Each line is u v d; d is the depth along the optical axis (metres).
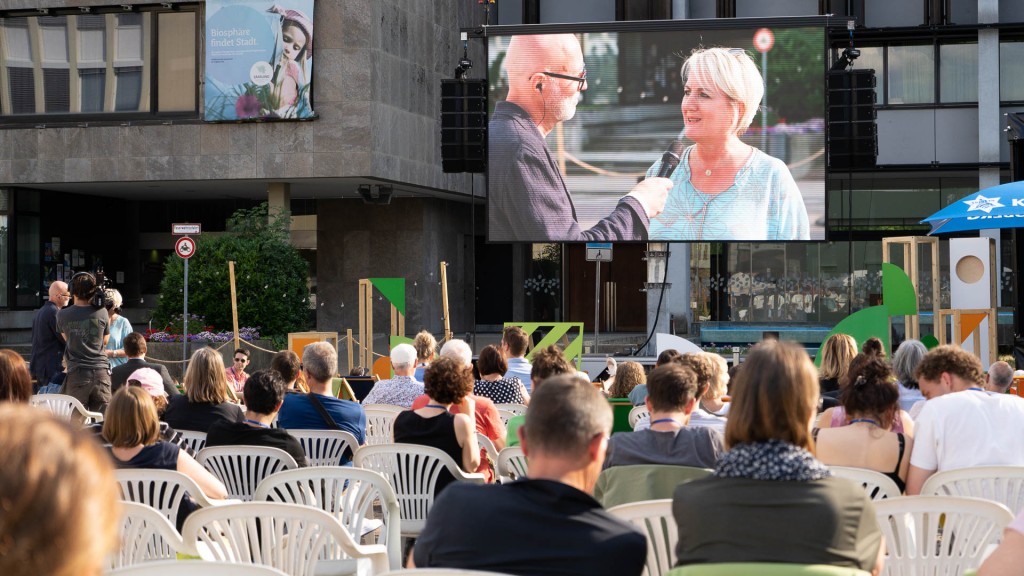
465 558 2.76
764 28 16.16
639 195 16.55
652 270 19.44
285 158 20.89
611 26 16.45
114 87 21.48
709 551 2.80
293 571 4.18
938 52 22.45
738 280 24.03
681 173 16.45
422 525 5.95
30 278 22.77
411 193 23.89
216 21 20.77
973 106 22.34
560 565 2.72
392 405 7.81
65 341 10.30
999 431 4.80
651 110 16.47
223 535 4.27
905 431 5.17
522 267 27.09
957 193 23.34
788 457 2.82
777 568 2.71
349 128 20.75
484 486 2.87
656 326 19.53
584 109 16.56
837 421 5.50
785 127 16.17
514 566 2.73
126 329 12.37
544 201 16.64
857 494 2.82
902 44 22.61
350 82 20.77
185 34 21.30
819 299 23.80
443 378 5.98
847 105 15.97
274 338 19.55
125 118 21.47
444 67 23.72
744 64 16.22
